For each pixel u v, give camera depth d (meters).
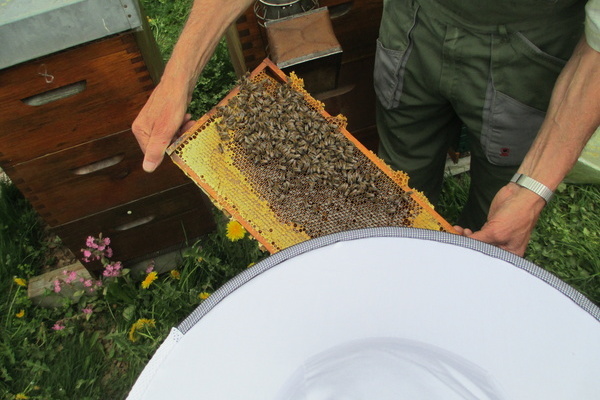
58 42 0.88
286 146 0.79
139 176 1.20
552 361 0.36
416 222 0.75
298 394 0.35
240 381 0.37
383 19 0.99
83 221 1.25
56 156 1.08
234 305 0.40
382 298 0.39
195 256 1.35
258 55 1.14
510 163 0.99
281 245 0.74
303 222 0.75
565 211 1.49
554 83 0.85
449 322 0.37
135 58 0.98
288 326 0.38
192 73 0.85
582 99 0.72
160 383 0.37
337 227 0.75
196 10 0.87
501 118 0.91
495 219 0.72
